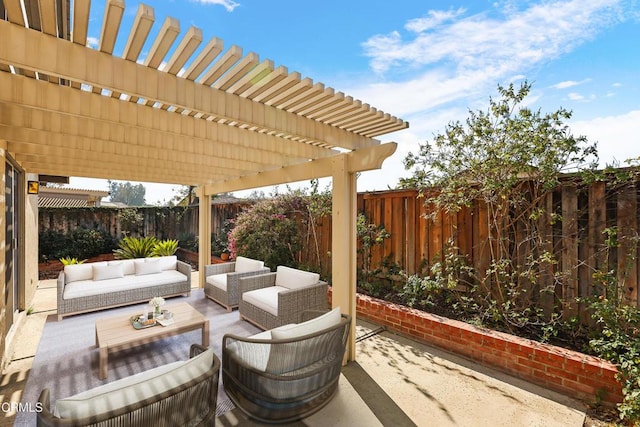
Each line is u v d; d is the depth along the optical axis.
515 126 3.86
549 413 2.81
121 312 5.48
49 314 5.32
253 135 3.69
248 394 2.65
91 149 4.04
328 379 2.88
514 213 4.15
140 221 11.62
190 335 4.55
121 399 1.75
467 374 3.47
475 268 4.46
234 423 2.71
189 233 11.56
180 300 6.33
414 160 4.95
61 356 3.83
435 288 4.57
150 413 1.80
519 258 4.11
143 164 5.22
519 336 3.85
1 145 3.59
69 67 1.88
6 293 4.17
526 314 4.00
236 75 2.29
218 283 5.99
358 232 5.77
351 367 3.62
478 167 4.17
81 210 10.68
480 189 4.27
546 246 3.89
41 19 1.71
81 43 1.90
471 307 4.43
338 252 3.74
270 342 2.51
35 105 2.47
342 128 3.53
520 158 3.79
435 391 3.15
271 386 2.59
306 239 7.28
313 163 4.27
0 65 2.26
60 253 9.78
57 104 2.56
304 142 4.10
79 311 5.20
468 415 2.80
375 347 4.14
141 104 2.96
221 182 6.89
